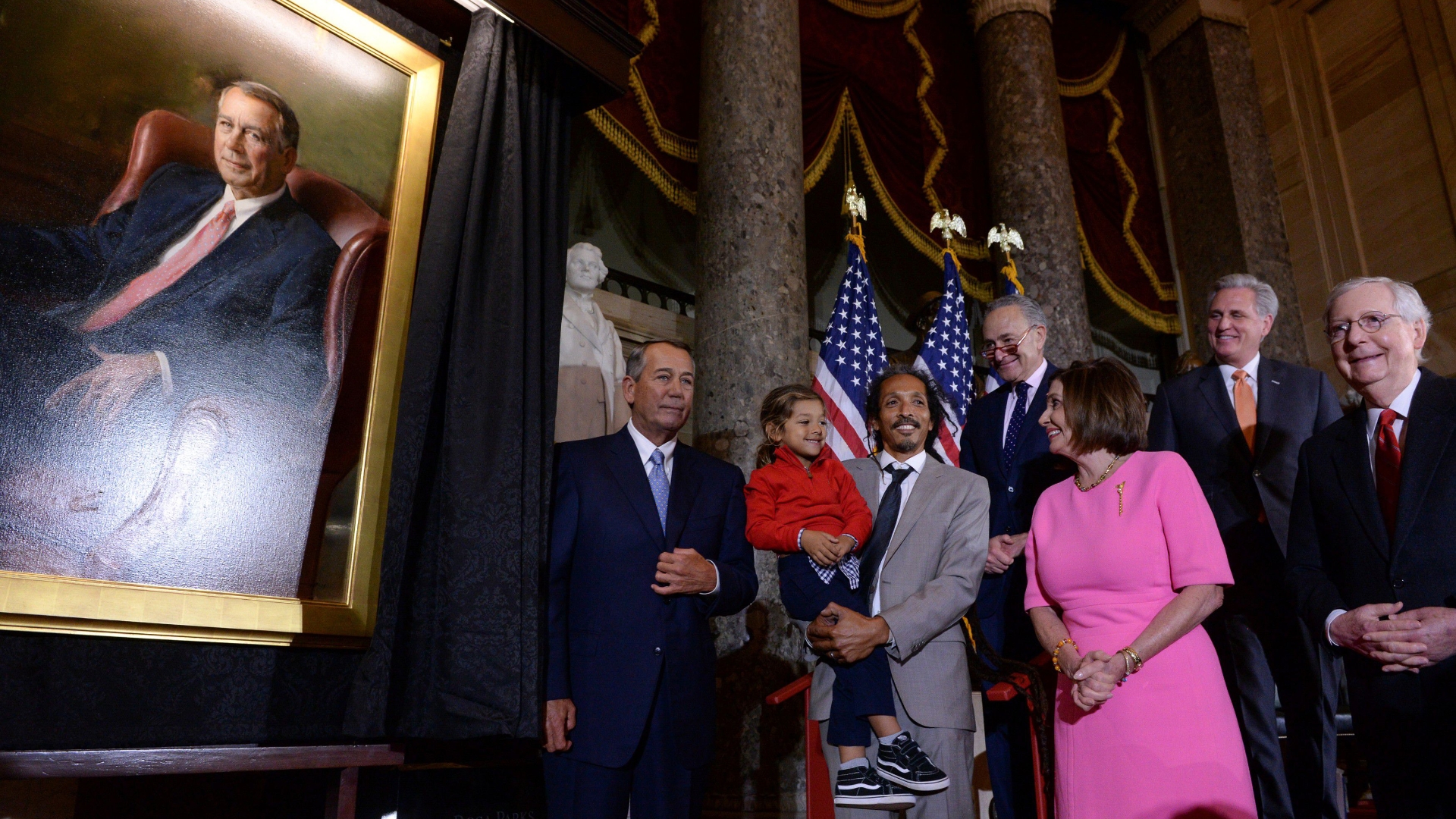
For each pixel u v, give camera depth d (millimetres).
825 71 8664
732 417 5508
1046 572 2643
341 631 2580
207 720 2326
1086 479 2717
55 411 2176
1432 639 2207
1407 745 2293
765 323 5734
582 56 3291
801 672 4832
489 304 2854
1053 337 8039
